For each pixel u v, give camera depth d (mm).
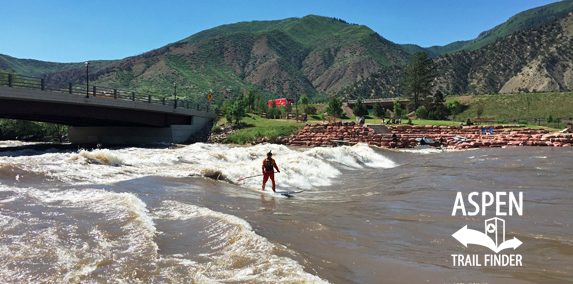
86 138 60625
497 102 119625
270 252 5859
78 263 5297
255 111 77938
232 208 9477
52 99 36719
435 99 106000
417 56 108625
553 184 14383
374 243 6797
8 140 62125
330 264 5609
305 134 50500
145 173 15406
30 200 9133
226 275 4973
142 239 6410
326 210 9812
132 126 56125
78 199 9430
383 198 11914
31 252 5664
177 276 4918
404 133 52531
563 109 107500
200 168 16875
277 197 12102
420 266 5656
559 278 5180
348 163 24281
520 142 41312
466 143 41906
